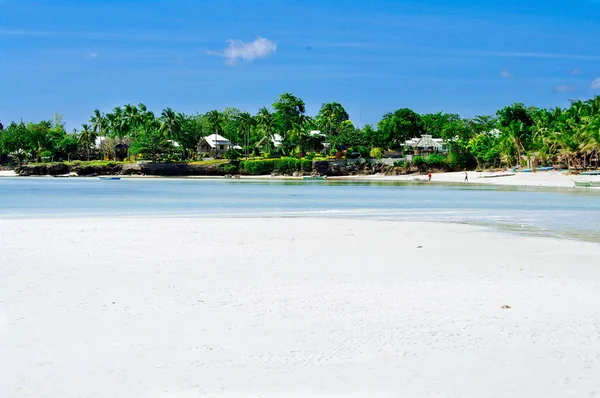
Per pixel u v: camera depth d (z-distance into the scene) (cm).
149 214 4275
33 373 1027
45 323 1302
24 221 3472
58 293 1575
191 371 1034
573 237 2861
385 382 985
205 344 1168
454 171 14712
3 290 1605
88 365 1062
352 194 7369
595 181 9906
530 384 976
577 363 1062
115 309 1417
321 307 1434
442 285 1684
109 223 3338
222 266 1983
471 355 1102
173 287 1655
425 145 16512
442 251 2333
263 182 12081
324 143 16662
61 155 17175
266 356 1102
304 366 1053
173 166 14925
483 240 2688
